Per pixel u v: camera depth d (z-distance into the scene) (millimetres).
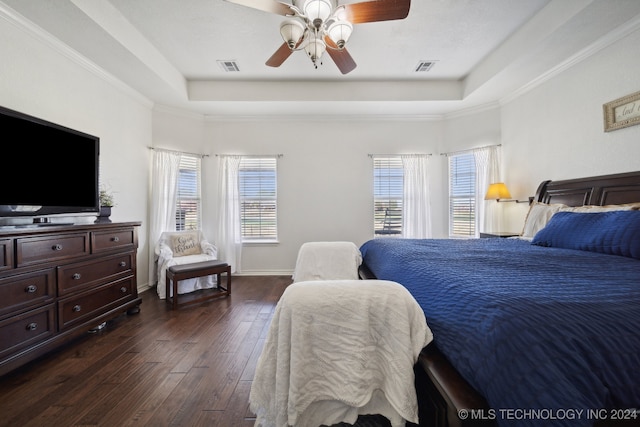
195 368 1872
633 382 709
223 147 4559
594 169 2738
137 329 2502
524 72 3219
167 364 1921
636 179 2281
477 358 828
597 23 2379
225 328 2527
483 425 755
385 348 987
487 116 4180
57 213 2262
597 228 1952
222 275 4441
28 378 1759
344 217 4629
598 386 689
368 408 984
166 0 2410
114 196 3318
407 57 3375
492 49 3232
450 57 3393
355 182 4625
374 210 4641
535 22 2656
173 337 2342
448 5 2496
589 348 732
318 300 1009
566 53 2826
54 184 2244
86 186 2521
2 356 1673
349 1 2375
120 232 2668
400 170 4660
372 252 2510
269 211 4645
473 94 3809
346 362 965
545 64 3041
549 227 2322
